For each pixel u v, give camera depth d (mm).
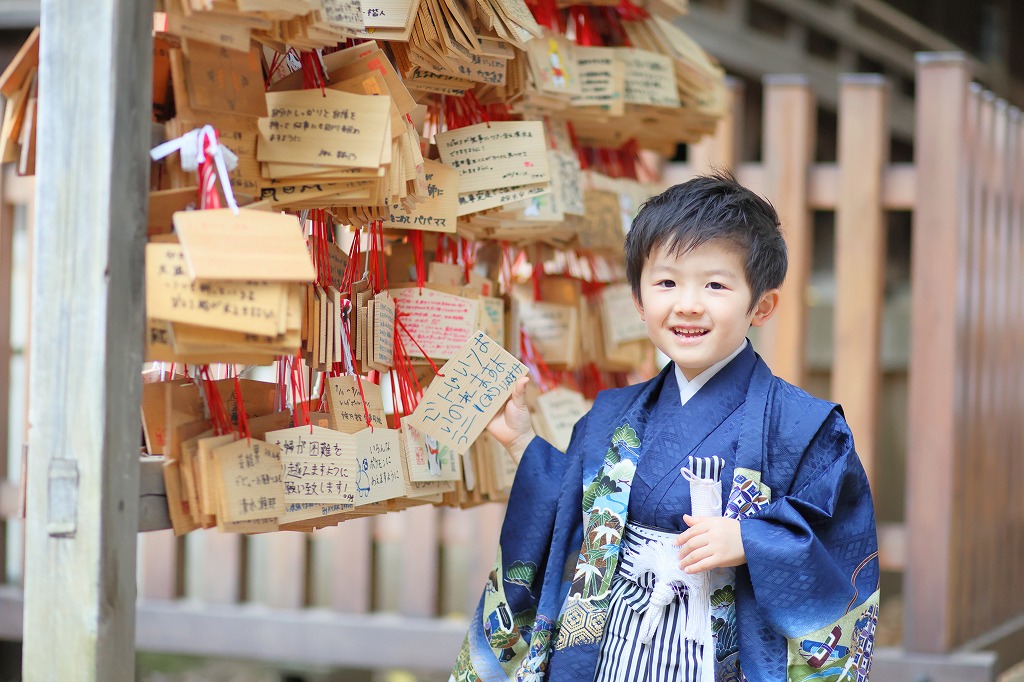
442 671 3227
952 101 3025
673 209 1429
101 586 1149
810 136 3227
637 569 1451
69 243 1164
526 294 2117
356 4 1366
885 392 5285
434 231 1705
